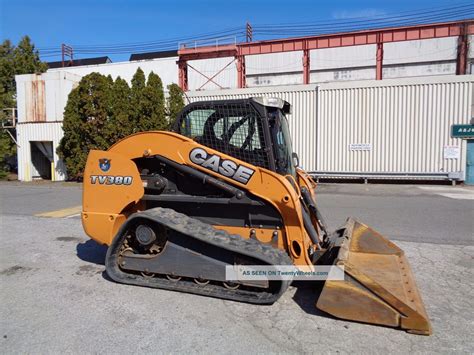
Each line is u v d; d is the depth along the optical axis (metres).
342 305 3.40
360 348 3.01
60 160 19.75
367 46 31.06
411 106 15.25
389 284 3.70
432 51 29.58
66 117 17.47
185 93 17.94
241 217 4.24
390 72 30.70
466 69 24.31
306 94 16.47
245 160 4.23
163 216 4.10
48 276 4.72
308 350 2.99
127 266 4.34
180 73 27.42
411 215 8.52
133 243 4.44
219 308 3.74
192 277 4.03
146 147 4.43
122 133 16.91
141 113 16.91
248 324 3.42
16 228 7.49
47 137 19.92
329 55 31.91
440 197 11.42
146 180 4.50
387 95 15.48
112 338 3.18
